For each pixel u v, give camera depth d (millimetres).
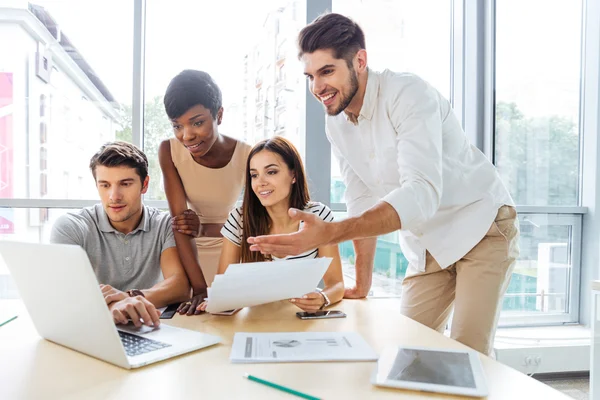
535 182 2508
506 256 1265
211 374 641
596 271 2432
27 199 2072
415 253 1396
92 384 604
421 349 738
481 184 1304
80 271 628
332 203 2223
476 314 1245
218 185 1664
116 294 975
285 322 941
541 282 2486
